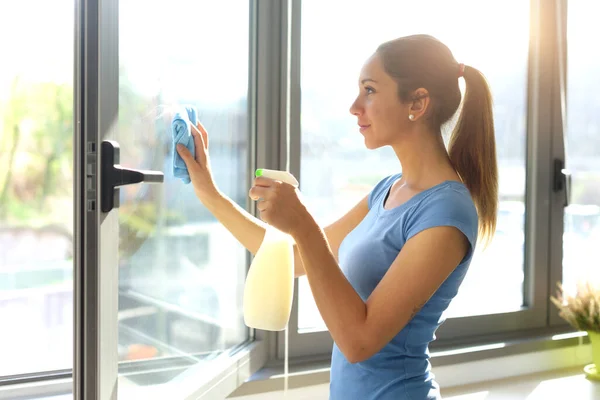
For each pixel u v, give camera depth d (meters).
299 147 1.64
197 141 1.14
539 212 2.02
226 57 1.40
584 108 2.08
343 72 1.71
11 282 1.68
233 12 1.42
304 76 1.66
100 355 0.88
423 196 1.00
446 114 1.05
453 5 1.85
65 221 1.76
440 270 0.93
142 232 1.06
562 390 1.72
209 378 1.28
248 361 1.50
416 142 1.05
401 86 1.02
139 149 1.02
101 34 0.86
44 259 1.74
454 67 1.06
